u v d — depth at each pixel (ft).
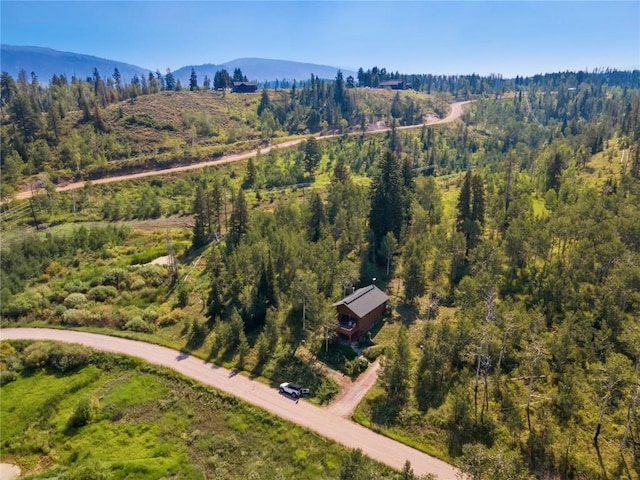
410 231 297.74
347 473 122.93
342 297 238.07
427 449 145.69
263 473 142.20
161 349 213.66
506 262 249.96
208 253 317.63
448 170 605.73
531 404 155.94
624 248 212.64
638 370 162.20
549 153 463.83
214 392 179.22
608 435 142.20
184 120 654.12
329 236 280.51
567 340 168.25
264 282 234.17
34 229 390.21
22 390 194.18
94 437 165.07
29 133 549.95
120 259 325.62
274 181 505.66
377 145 653.71
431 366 175.32
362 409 165.68
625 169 394.11
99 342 221.25
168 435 163.02
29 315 248.93
